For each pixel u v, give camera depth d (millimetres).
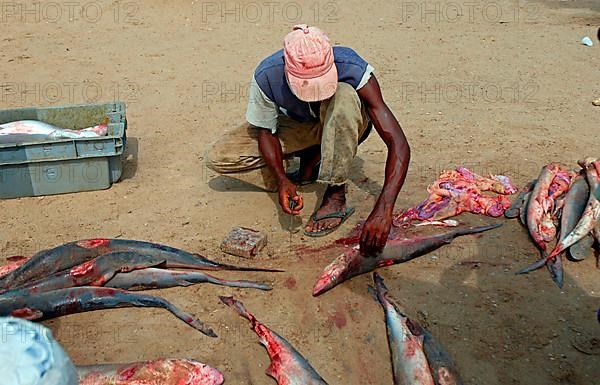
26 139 5320
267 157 4531
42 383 1931
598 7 10820
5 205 5102
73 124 5746
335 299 4109
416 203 5070
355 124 4258
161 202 5156
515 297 4121
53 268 4211
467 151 5934
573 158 5789
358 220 4859
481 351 3715
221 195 5254
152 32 9367
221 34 9367
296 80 4031
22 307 3863
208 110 6875
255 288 4195
